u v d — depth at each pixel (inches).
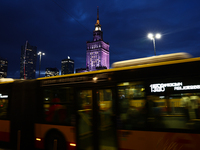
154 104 157.9
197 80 143.6
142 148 157.0
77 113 205.0
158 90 158.7
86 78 207.8
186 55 165.6
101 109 194.9
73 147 200.5
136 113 165.8
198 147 134.3
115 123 178.4
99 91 198.4
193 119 139.2
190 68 149.3
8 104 271.7
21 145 245.1
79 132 201.3
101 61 7052.2
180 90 148.7
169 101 151.5
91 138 194.5
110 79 190.1
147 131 156.1
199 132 135.2
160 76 161.2
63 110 216.7
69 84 218.5
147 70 169.8
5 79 302.8
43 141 226.5
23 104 254.8
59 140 213.8
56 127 217.0
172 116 147.6
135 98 169.5
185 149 138.3
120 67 194.1
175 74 154.4
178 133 142.6
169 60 167.0
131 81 175.9
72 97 212.2
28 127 243.3
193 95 142.4
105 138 187.9
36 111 240.8
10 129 260.5
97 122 191.6
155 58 175.3
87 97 207.0
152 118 155.9
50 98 231.8
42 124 231.0
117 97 181.2
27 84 257.8
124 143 167.5
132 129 164.7
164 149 146.7
